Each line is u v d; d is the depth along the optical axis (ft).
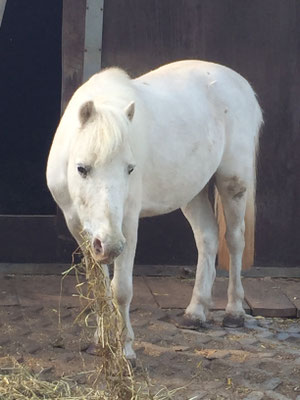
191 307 15.96
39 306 16.20
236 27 18.17
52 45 22.99
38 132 22.99
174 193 14.79
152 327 15.64
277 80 18.34
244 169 15.84
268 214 18.57
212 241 16.02
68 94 17.89
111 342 12.97
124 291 13.70
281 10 18.20
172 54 18.15
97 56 17.84
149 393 12.98
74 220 13.78
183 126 14.76
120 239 12.44
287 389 13.67
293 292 17.80
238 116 15.75
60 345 14.60
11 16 22.81
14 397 12.97
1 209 21.17
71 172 12.98
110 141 12.54
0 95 23.03
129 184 13.53
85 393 13.15
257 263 18.65
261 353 14.89
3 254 18.10
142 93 14.53
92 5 17.67
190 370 14.06
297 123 18.44
